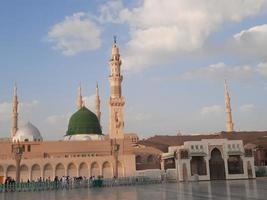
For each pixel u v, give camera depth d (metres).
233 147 82.44
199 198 28.50
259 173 89.25
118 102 115.88
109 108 116.56
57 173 90.19
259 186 45.31
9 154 94.25
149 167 98.06
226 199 26.64
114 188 57.19
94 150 96.81
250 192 34.22
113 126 114.44
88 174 90.94
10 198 38.22
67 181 63.78
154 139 105.88
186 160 80.31
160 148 103.00
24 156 94.56
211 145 82.12
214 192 35.94
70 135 109.88
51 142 96.88
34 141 97.06
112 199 31.48
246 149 83.38
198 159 82.31
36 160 89.62
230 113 124.38
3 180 82.31
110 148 97.06
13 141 96.62
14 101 123.81
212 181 72.56
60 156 95.81
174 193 37.03
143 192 41.69
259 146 101.19
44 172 89.81
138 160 100.12
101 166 91.69
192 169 81.50
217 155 82.56
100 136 107.31
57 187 62.03
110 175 91.38
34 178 89.00
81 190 53.38
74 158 91.25
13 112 123.12
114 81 118.19
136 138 108.19
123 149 97.12
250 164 82.06
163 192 39.81
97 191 48.41
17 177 68.12
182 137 105.94
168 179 80.19
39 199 34.88
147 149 101.38
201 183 63.69
